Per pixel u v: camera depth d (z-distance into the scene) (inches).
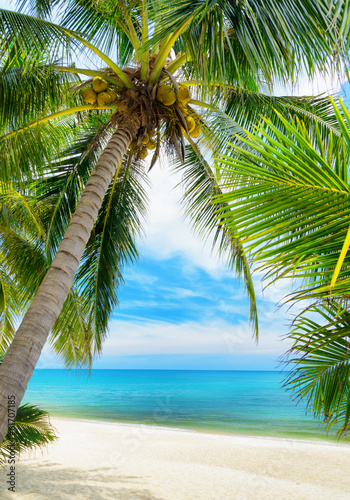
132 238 236.5
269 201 52.6
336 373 74.5
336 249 47.3
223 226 57.6
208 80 113.0
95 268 218.2
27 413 188.5
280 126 191.5
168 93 154.2
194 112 171.6
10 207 196.7
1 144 149.9
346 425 71.5
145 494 231.5
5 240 220.7
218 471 301.4
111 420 688.4
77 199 209.3
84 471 277.9
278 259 50.6
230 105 195.3
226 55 134.9
